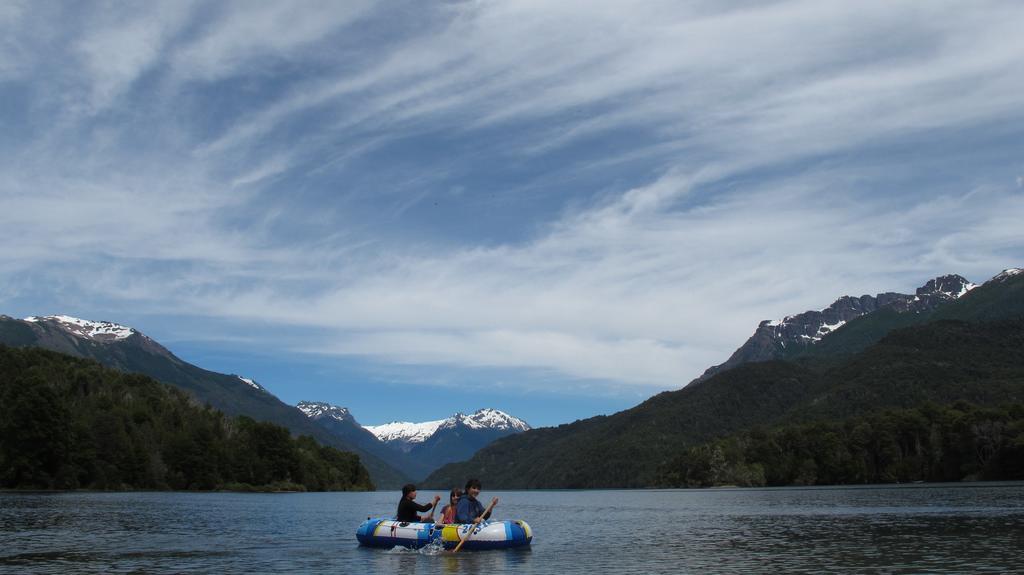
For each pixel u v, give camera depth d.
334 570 32.31
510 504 131.75
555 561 35.19
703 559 35.62
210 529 54.59
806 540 44.28
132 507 86.44
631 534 51.47
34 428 148.38
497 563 34.69
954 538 42.94
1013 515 60.81
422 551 39.31
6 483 146.75
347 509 93.44
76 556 37.16
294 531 53.25
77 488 155.12
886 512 70.06
